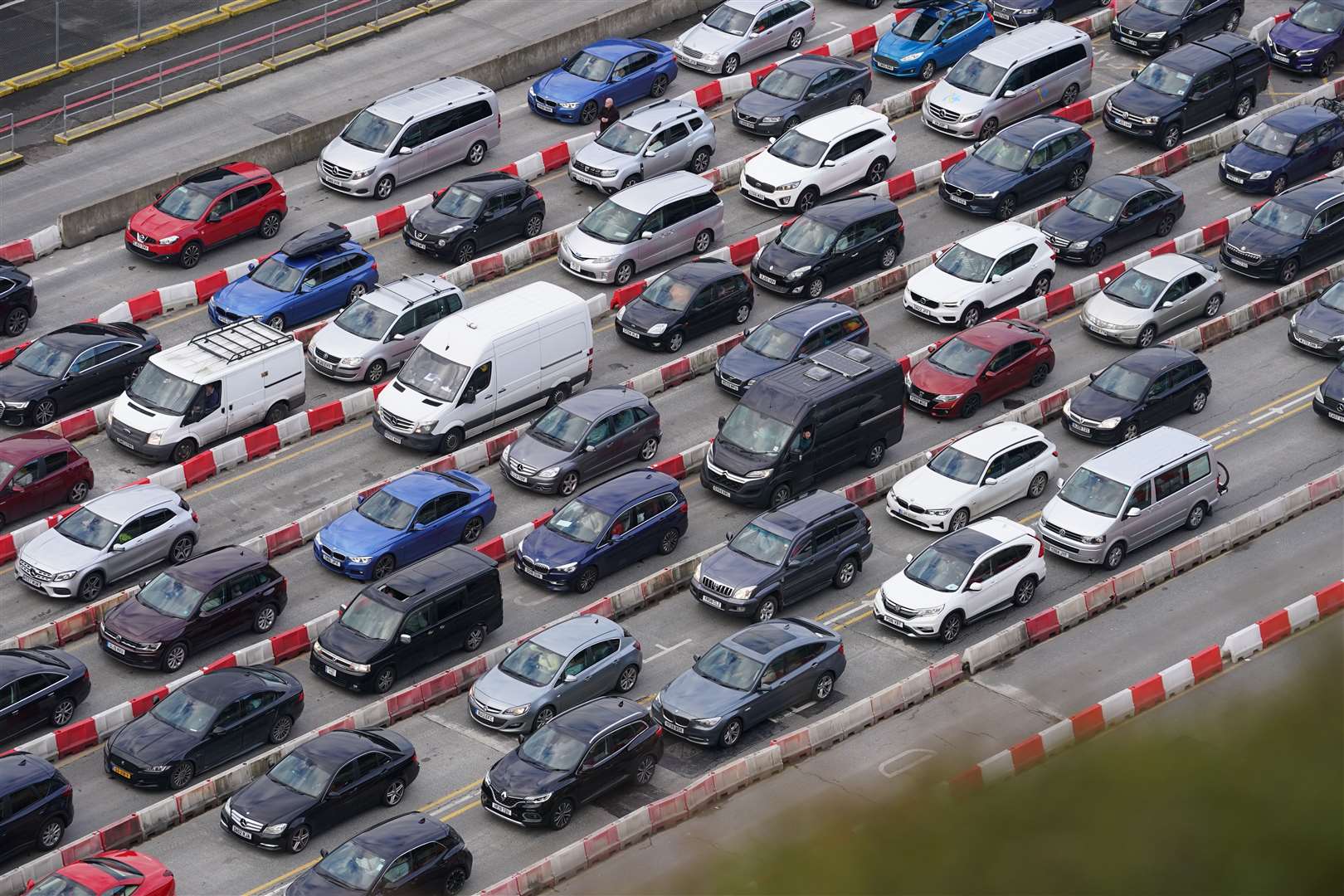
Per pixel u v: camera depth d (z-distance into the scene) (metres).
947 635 108.25
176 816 91.75
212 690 96.50
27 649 100.06
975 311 140.75
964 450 121.94
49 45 175.50
